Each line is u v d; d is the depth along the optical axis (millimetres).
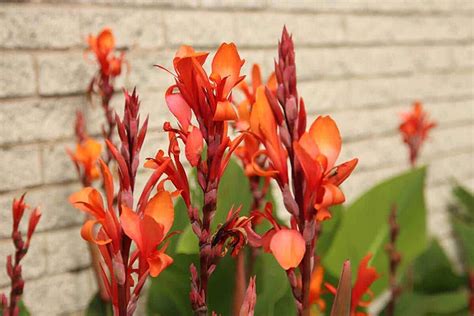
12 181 1696
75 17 1756
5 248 1692
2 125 1682
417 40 2441
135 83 1812
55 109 1739
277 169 852
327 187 818
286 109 835
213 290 1381
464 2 2586
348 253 1826
